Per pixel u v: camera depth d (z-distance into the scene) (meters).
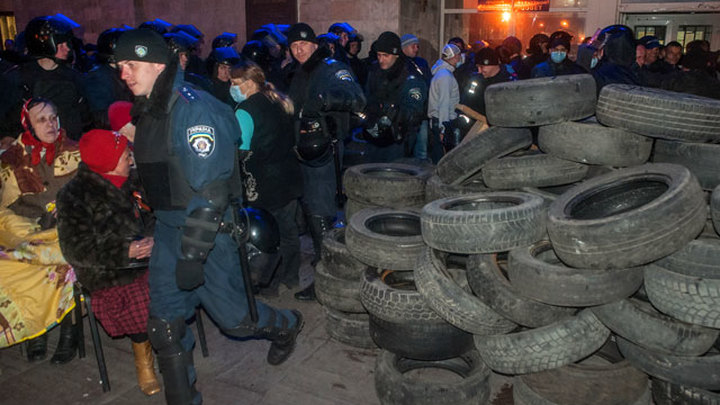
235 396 3.16
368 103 5.27
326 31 9.51
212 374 3.39
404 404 2.87
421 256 3.04
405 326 3.02
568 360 2.65
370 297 3.09
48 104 3.38
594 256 2.43
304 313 4.14
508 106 3.31
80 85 5.49
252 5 9.99
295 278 4.55
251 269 3.14
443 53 6.95
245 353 3.62
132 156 3.16
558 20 10.44
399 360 3.29
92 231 2.93
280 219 4.34
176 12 10.72
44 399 3.20
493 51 5.84
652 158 3.33
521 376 2.94
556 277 2.51
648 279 2.55
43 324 3.38
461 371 3.28
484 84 5.88
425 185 4.00
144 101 2.61
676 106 2.87
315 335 3.82
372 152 5.32
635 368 2.72
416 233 3.68
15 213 3.45
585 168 3.38
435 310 2.88
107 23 11.55
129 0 11.13
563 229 2.51
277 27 8.70
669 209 2.36
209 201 2.51
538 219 2.76
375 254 3.22
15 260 3.28
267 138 4.00
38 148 3.42
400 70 5.21
